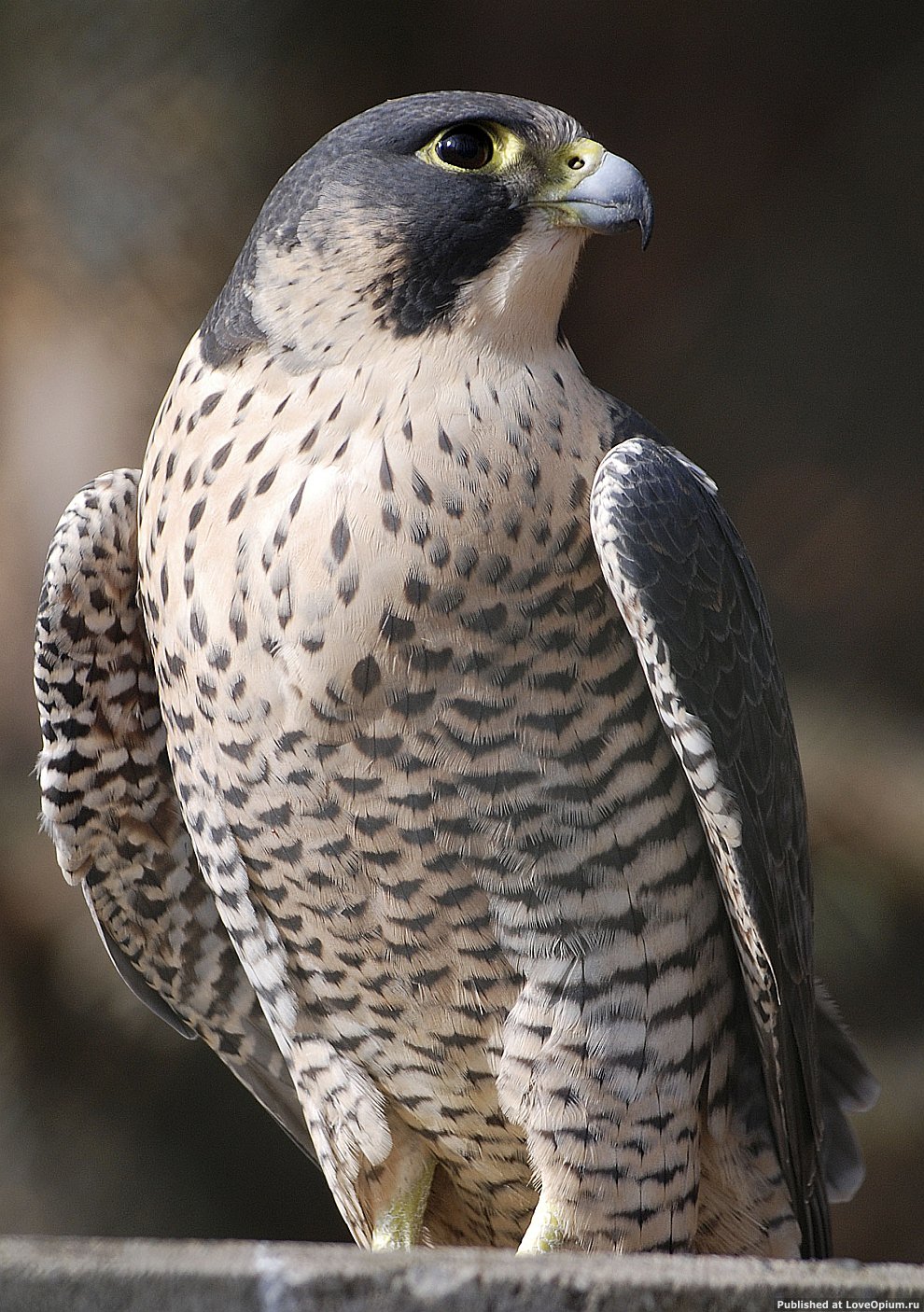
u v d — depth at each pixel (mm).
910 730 14164
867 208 16953
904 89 16344
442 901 6324
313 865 6371
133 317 12148
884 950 13562
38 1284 3729
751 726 6676
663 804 6363
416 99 6609
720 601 6559
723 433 16500
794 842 6984
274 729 6141
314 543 5977
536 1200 6996
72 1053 12266
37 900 11945
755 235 16375
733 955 6828
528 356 6367
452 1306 3967
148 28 12148
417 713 6047
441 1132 6863
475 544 5973
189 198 12195
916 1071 13141
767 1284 4113
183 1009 7660
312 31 12969
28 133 12102
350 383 6160
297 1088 6980
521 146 6461
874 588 16016
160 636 6438
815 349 16516
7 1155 12211
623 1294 4051
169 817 7238
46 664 6918
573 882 6262
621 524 6133
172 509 6301
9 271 12141
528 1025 6402
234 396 6297
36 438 12117
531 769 6152
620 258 16125
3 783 12172
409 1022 6605
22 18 12117
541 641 6074
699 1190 6930
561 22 15469
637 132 16031
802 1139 6883
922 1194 13148
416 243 6293
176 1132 12664
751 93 16172
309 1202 13000
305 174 6531
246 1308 3834
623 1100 6430
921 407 16516
